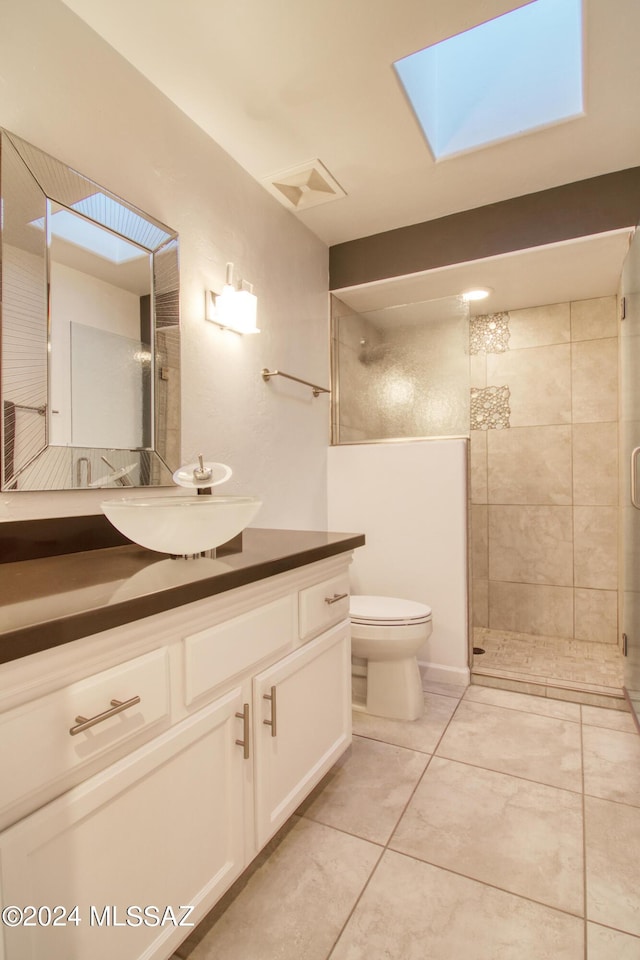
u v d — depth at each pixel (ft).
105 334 4.65
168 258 5.34
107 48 4.70
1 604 2.54
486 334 10.69
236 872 3.59
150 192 5.19
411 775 5.56
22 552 3.97
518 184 7.18
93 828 2.55
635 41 4.73
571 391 9.97
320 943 3.55
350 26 4.51
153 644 2.93
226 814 3.52
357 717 6.93
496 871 4.19
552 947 3.50
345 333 9.26
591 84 5.28
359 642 6.74
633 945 3.51
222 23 4.47
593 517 9.83
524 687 7.76
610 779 5.45
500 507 10.58
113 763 2.67
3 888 2.12
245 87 5.25
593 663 8.65
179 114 5.59
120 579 3.18
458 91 6.38
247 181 6.81
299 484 8.09
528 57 5.94
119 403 4.79
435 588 8.23
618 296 9.09
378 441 8.89
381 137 6.08
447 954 3.46
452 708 7.19
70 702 2.41
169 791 3.02
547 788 5.31
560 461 10.08
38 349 4.06
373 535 8.71
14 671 2.16
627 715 6.95
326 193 7.34
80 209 4.42
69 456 4.32
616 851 4.40
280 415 7.55
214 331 6.13
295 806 4.36
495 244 7.69
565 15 5.69
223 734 3.51
